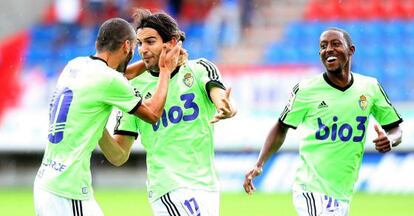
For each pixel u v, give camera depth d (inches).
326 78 926.4
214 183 831.1
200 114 826.2
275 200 2052.2
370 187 2203.5
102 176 2461.9
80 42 2866.6
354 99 918.4
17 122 2501.2
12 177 2514.8
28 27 2965.1
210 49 2822.3
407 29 2797.7
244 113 2374.5
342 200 912.9
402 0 2903.5
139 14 821.9
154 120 797.9
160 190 821.9
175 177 816.9
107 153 862.5
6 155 2512.3
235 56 2795.3
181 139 821.9
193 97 824.9
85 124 798.5
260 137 2317.9
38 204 794.8
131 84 856.3
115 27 813.9
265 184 2271.2
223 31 2886.3
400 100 2544.3
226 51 2815.0
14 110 2532.0
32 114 2514.8
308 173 914.1
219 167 2319.1
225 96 784.3
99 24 2923.2
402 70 2640.3
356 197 2108.8
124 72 856.9
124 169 2453.2
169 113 824.3
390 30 2797.7
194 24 2945.4
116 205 1957.4
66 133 794.8
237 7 2910.9
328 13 2898.6
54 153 796.6
